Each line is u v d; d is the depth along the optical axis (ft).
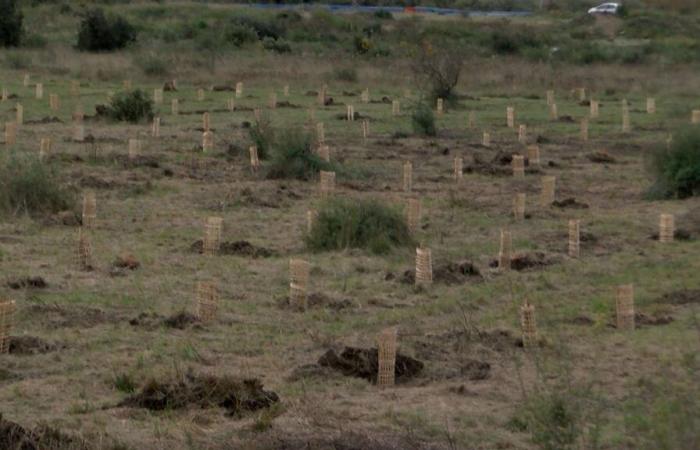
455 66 243.60
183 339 68.59
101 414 54.29
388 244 97.96
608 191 136.98
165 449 49.06
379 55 333.62
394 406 56.54
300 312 76.64
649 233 109.40
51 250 93.91
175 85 262.47
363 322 74.43
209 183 133.18
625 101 221.25
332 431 51.80
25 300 76.69
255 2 429.38
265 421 52.42
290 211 117.80
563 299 81.71
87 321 72.38
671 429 45.19
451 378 62.18
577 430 47.85
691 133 133.80
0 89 237.25
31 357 64.03
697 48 213.05
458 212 118.83
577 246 97.86
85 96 232.53
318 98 239.09
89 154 148.97
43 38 341.62
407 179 131.85
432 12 370.53
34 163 114.32
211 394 56.65
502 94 268.62
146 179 133.80
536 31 321.52
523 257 94.17
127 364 63.00
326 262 93.04
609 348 67.82
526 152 164.14
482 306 79.71
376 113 218.59
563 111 233.14
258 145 154.81
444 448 49.73
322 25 379.76
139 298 78.79
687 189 131.34
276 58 317.83
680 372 62.08
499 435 51.83
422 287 83.76
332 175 125.39
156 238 101.24
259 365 63.93
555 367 63.05
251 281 85.56
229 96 243.40
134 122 192.54
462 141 182.70
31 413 54.39
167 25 377.91
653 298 82.02
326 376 61.57
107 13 375.25
